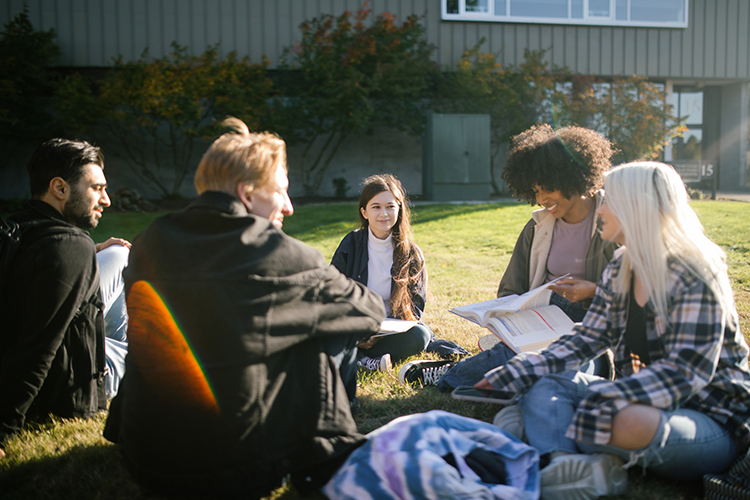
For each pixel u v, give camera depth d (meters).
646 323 1.79
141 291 1.61
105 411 2.53
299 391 1.69
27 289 2.19
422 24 14.93
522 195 2.59
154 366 1.60
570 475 1.67
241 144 1.75
